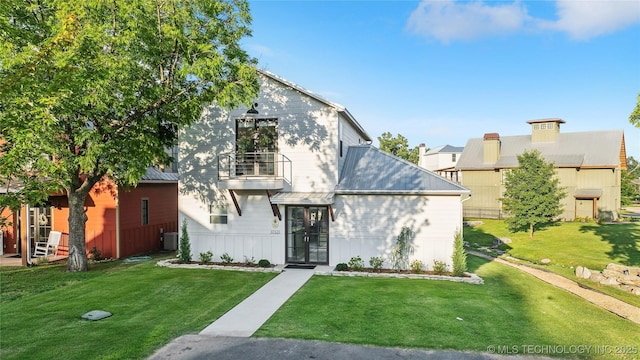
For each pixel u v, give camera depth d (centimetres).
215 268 1372
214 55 1126
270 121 1441
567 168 3055
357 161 1530
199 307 934
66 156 1159
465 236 2603
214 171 1467
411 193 1326
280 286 1127
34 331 774
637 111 1137
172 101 1235
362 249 1370
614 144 3023
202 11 1145
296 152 1404
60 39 825
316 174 1390
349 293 1051
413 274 1287
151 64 1198
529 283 1323
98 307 933
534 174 2402
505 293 1135
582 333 826
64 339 732
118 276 1254
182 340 733
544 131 3347
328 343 722
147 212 1841
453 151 4962
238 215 1452
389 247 1354
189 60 1148
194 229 1488
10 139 1043
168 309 920
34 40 1020
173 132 1469
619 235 2309
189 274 1280
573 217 3025
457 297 1035
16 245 1719
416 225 1336
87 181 1330
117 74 1030
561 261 1808
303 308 922
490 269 1541
